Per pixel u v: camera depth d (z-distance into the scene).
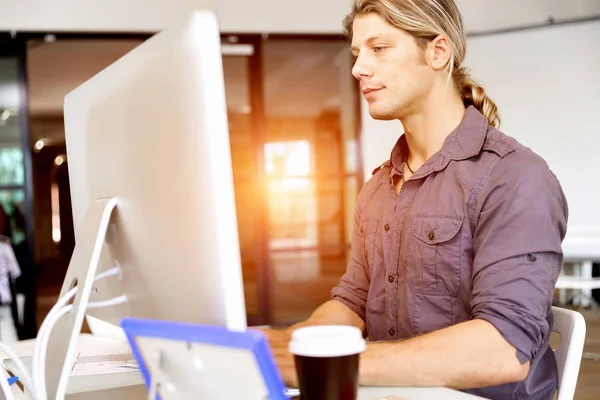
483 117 1.22
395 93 1.21
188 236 0.71
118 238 0.89
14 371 1.19
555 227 1.07
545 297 1.03
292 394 0.92
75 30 5.43
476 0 5.86
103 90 0.93
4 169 5.54
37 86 9.33
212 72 0.68
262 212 5.87
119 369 1.20
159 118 0.75
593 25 5.51
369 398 0.92
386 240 1.30
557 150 5.57
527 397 1.11
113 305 0.96
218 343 0.58
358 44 1.22
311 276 9.07
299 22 5.76
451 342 0.98
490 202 1.11
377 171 1.46
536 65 5.56
